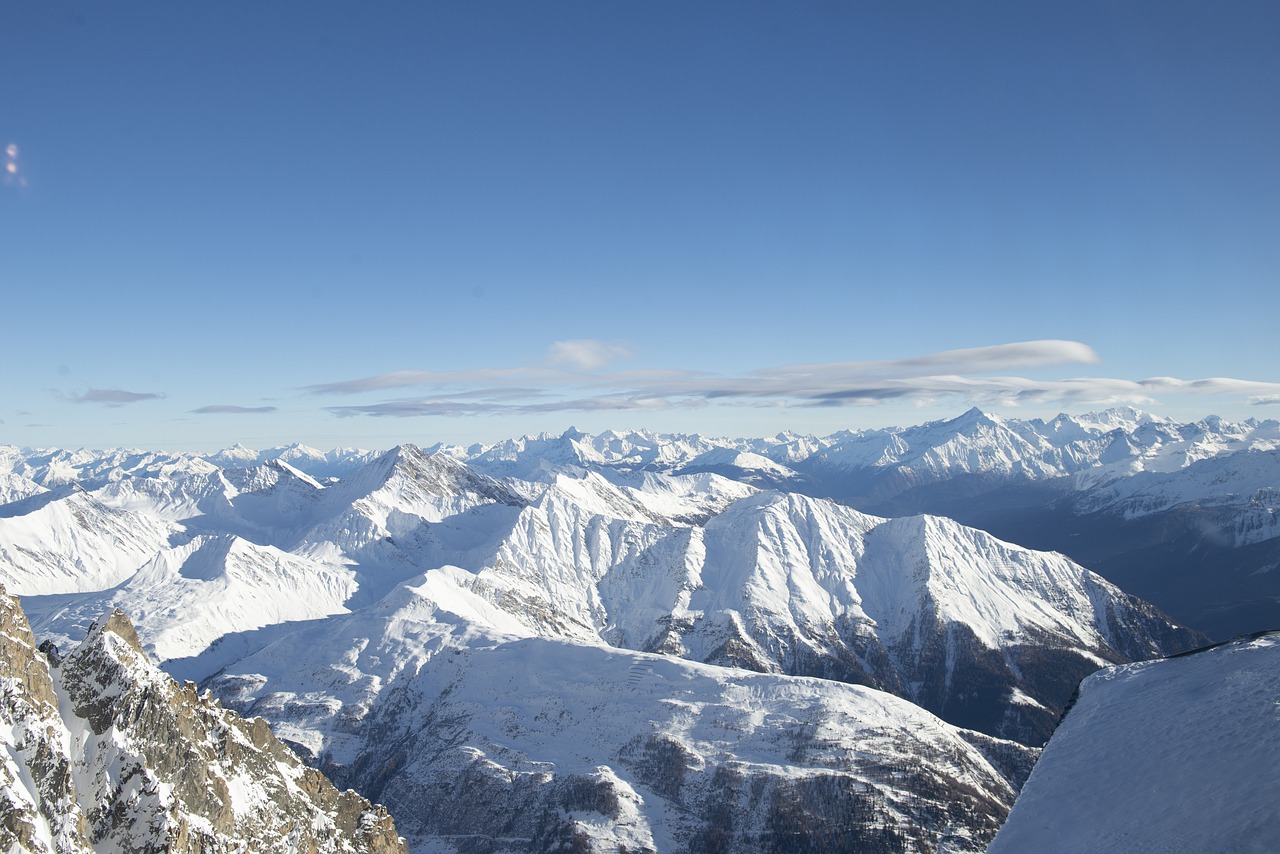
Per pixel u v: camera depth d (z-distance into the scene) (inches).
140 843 2149.4
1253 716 1769.2
